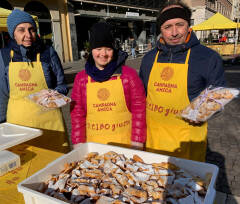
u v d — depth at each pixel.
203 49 1.57
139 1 21.72
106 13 18.94
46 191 1.06
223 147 3.48
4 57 2.08
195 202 0.95
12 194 1.17
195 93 1.60
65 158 1.26
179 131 1.65
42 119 2.15
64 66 14.04
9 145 1.46
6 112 2.23
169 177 1.09
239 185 2.55
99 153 1.41
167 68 1.65
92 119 1.72
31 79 2.05
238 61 11.66
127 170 1.18
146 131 1.81
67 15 15.72
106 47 1.51
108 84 1.64
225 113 5.05
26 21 1.91
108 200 0.96
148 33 24.55
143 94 1.71
